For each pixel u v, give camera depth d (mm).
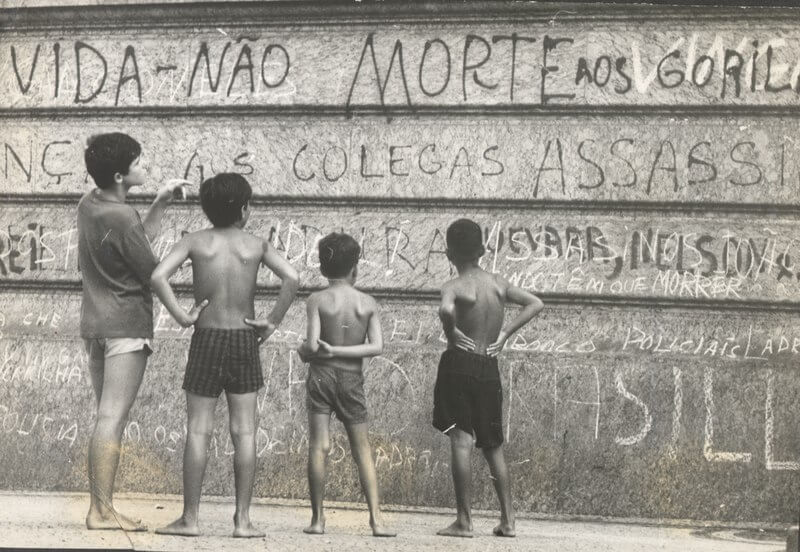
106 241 6496
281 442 7984
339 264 6906
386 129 8102
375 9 8125
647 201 7898
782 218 7809
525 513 7746
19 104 8422
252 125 8227
